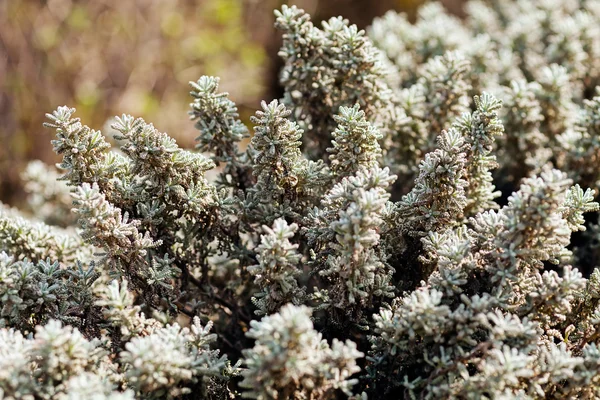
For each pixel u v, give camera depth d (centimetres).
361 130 46
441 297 44
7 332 44
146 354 42
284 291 44
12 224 49
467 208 49
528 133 54
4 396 41
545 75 55
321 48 50
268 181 47
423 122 54
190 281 49
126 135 46
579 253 53
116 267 45
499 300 44
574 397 43
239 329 50
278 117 46
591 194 46
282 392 42
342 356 42
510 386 43
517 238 43
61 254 49
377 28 61
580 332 46
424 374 44
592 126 52
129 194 46
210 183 48
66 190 58
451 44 60
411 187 54
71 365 42
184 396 44
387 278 45
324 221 45
